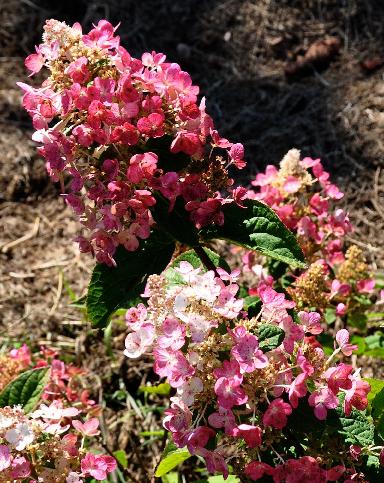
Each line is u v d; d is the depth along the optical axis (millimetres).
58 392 1082
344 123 1528
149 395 1248
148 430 1216
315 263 1051
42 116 841
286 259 855
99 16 1832
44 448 841
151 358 1282
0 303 1381
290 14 1774
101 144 827
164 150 854
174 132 853
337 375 801
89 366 1288
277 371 786
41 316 1357
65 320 1346
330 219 1079
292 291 1034
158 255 896
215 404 797
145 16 1826
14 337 1330
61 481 834
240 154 874
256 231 868
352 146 1492
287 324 805
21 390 947
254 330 804
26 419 845
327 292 1098
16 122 1662
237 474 830
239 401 754
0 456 810
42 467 838
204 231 873
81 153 848
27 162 1578
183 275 793
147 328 781
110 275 889
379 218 1402
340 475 815
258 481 828
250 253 1111
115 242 854
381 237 1381
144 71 866
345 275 1109
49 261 1442
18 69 1773
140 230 847
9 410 844
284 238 860
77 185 844
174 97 845
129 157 849
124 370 1277
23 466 813
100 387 1259
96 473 836
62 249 1461
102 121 823
